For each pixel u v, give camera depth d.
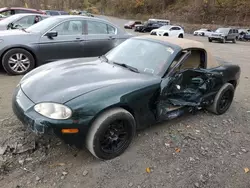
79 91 2.74
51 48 6.20
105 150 2.91
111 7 76.56
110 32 7.18
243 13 48.44
